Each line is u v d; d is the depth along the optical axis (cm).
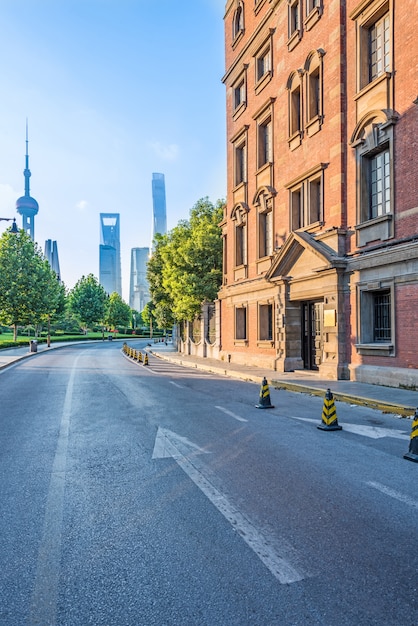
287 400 1151
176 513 439
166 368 2262
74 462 616
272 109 2038
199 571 332
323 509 443
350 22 1509
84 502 472
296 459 614
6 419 939
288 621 273
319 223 1636
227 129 2611
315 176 1672
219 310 2691
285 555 354
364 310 1425
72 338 7062
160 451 661
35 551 369
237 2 2469
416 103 1223
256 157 2208
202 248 2928
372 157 1441
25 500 480
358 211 1453
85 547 374
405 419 899
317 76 1744
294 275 1802
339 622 271
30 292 4588
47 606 294
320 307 1752
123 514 439
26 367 2334
